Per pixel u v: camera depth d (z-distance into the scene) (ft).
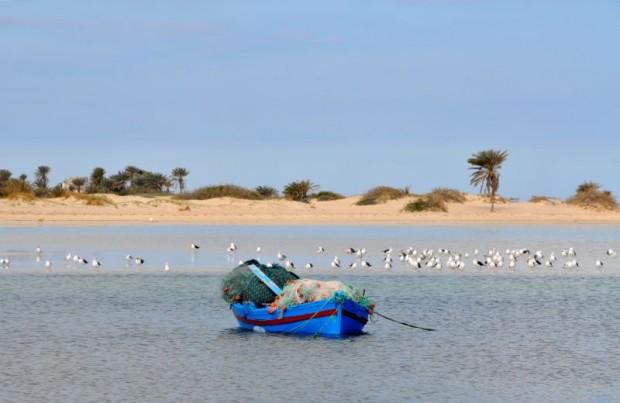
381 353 147.02
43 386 124.77
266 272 173.06
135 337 159.02
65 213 519.60
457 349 150.92
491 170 619.67
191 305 196.44
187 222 510.99
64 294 213.87
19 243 359.05
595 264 299.17
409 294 219.61
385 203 633.61
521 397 121.19
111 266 279.28
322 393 122.31
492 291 226.38
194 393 121.90
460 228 505.66
